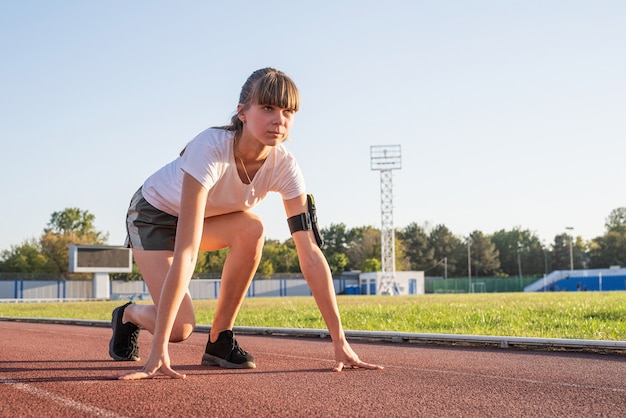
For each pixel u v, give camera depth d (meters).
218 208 3.85
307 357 4.95
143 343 6.49
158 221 4.01
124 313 4.43
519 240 110.81
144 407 2.70
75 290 59.34
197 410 2.65
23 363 4.38
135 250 4.12
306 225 3.89
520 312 12.02
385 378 3.65
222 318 4.10
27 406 2.73
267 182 3.79
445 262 96.62
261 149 3.59
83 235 87.81
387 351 5.67
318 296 3.94
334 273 89.94
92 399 2.88
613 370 4.16
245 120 3.45
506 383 3.51
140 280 68.50
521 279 75.75
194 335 7.78
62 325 11.20
